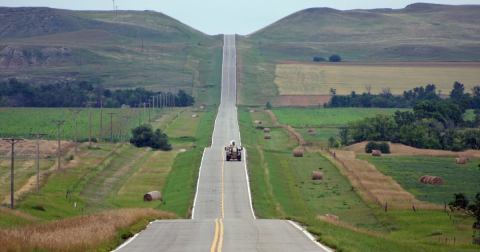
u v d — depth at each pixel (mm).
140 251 103125
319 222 151750
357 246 110750
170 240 116562
